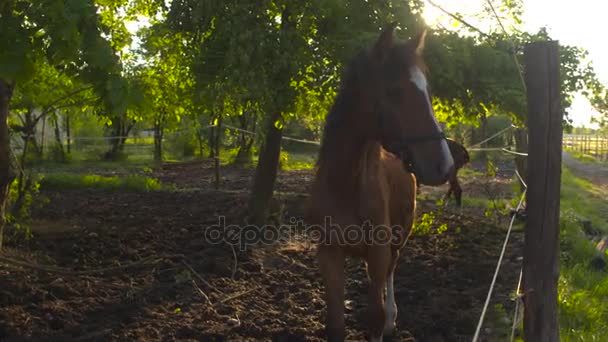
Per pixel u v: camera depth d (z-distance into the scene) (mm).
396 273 7027
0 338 4625
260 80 6230
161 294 5848
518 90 6797
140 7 8422
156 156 26719
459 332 5227
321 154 4188
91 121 28266
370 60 3775
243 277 6633
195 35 7043
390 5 6566
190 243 8188
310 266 7309
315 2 6398
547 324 3305
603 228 11430
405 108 3590
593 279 7270
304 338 4883
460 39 6848
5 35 3689
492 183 16812
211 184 16922
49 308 5223
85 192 14320
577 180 20859
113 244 7898
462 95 6859
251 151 23828
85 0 3533
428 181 3490
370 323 4086
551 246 3273
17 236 7773
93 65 3633
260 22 6387
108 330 4824
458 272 7070
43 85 7344
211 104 7031
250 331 5023
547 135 3217
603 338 5086
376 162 4105
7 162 6316
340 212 4051
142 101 3865
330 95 7098
